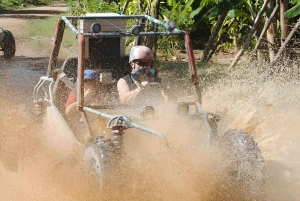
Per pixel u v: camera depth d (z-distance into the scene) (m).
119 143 15.26
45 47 56.75
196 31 53.91
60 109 20.56
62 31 20.14
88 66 20.77
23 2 141.88
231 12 42.09
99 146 15.15
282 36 34.78
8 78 37.50
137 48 18.20
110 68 20.91
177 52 48.62
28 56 51.34
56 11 122.69
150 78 18.22
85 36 17.02
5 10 123.75
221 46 49.41
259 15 36.19
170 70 38.31
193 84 17.52
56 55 21.02
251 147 15.27
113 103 18.69
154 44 40.53
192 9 51.16
